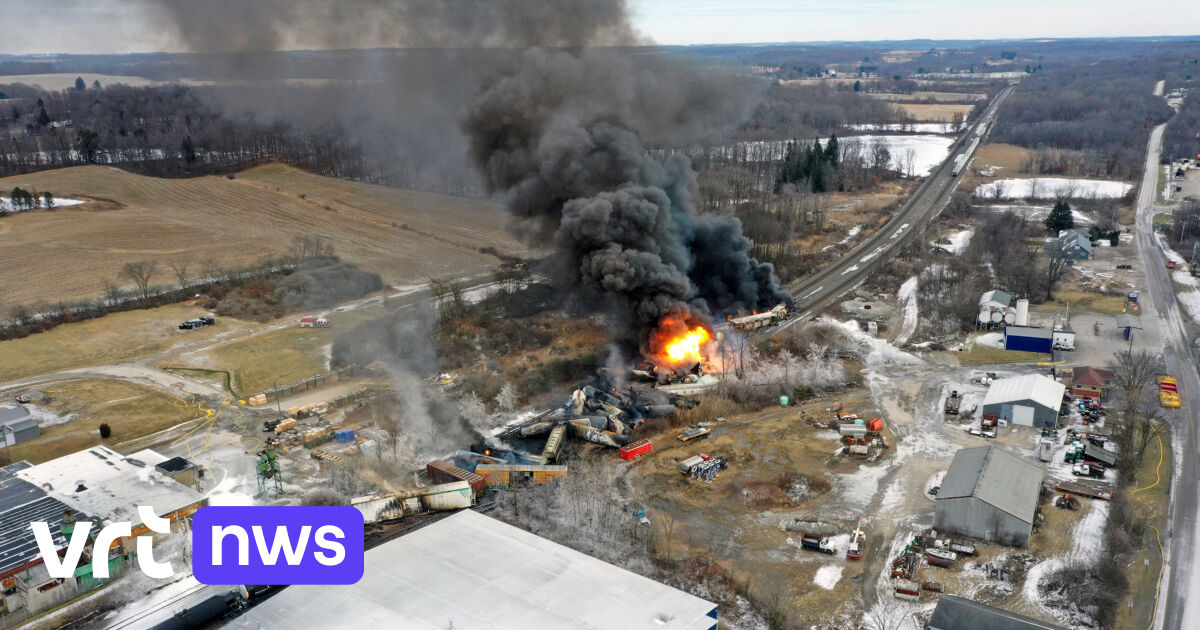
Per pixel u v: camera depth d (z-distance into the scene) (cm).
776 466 7488
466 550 5628
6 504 6606
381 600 5088
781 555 6147
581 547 6234
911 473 7306
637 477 7312
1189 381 9312
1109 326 11131
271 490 7106
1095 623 5328
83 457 7450
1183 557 6006
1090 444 7525
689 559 6072
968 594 5625
